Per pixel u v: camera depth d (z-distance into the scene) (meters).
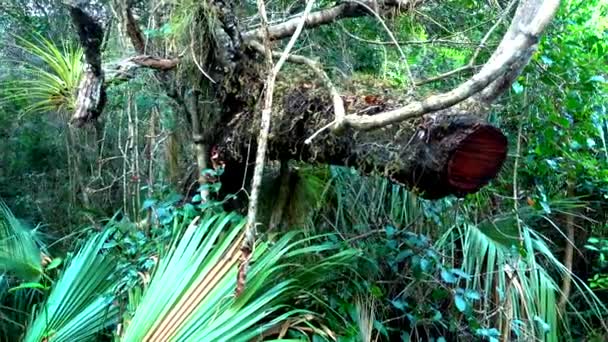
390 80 2.84
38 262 3.32
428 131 1.97
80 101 2.70
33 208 5.45
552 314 2.98
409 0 3.08
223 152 2.93
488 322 2.96
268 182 3.04
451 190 1.99
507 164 3.50
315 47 3.34
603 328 3.58
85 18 2.45
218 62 2.75
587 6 4.03
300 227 2.91
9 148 5.56
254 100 2.69
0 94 4.95
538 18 1.72
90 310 2.70
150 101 3.62
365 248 2.93
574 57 3.30
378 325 2.69
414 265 2.82
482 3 3.40
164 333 2.22
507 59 1.74
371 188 3.14
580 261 3.97
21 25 5.14
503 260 3.01
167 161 3.60
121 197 5.03
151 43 3.02
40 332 2.68
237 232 2.38
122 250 2.87
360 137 2.20
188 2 2.65
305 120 2.42
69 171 5.30
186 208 2.78
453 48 3.37
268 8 3.40
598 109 3.42
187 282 2.29
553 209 3.50
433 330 3.05
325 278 2.51
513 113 3.36
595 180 3.59
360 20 3.37
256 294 2.25
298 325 2.41
